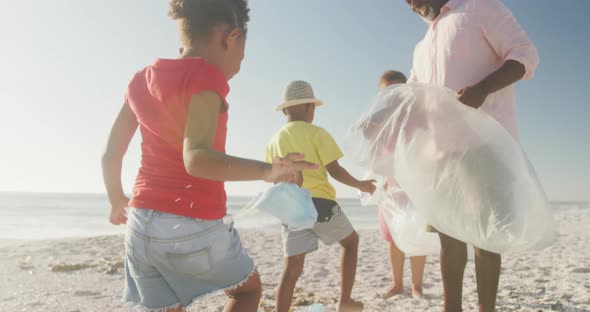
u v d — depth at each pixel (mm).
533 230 2039
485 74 2334
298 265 2771
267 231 9672
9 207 34500
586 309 2988
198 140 1322
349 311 2881
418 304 3221
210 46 1540
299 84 3129
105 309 3197
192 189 1443
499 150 2104
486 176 2098
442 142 2189
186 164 1312
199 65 1441
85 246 7184
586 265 4762
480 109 2332
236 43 1584
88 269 4938
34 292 3764
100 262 5430
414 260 3488
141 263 1488
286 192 1464
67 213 26188
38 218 21125
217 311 3061
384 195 2795
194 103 1380
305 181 2854
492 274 2211
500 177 2082
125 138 1679
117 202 1668
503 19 2277
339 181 2893
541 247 2061
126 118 1675
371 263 5434
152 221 1434
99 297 3586
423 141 2242
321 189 2855
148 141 1527
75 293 3717
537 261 5152
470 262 4902
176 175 1448
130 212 1508
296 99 3086
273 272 4828
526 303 3193
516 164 2090
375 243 7621
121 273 4715
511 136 2139
